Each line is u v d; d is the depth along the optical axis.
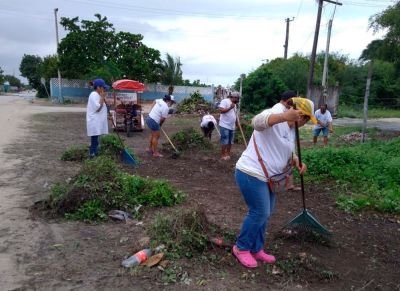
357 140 15.45
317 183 8.23
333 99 32.19
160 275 3.87
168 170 8.77
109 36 35.97
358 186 8.05
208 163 9.74
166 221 4.73
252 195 4.02
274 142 3.95
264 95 28.00
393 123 26.59
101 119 8.68
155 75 40.62
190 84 47.31
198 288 3.69
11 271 3.86
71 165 8.53
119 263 4.09
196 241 4.43
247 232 4.14
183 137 11.34
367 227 5.93
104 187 5.70
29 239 4.61
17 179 7.20
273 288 3.84
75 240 4.62
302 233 5.12
